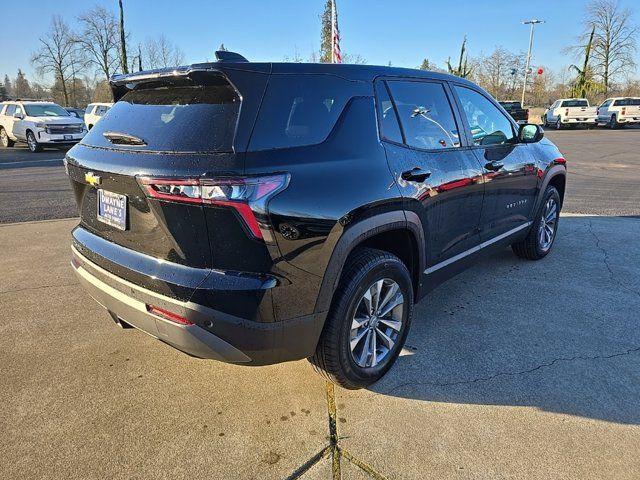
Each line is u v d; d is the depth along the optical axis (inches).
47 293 163.5
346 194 93.5
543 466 87.3
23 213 290.0
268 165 83.9
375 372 109.7
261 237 81.9
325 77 100.5
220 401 106.4
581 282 170.9
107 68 1622.8
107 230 100.8
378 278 104.7
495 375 114.8
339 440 94.2
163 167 83.5
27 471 87.0
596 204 303.9
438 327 138.3
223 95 89.4
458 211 131.6
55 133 670.5
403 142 113.5
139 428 97.9
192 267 85.4
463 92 143.5
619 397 106.3
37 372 117.2
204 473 86.4
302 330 90.4
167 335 89.4
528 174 169.0
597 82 1739.7
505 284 169.6
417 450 91.3
